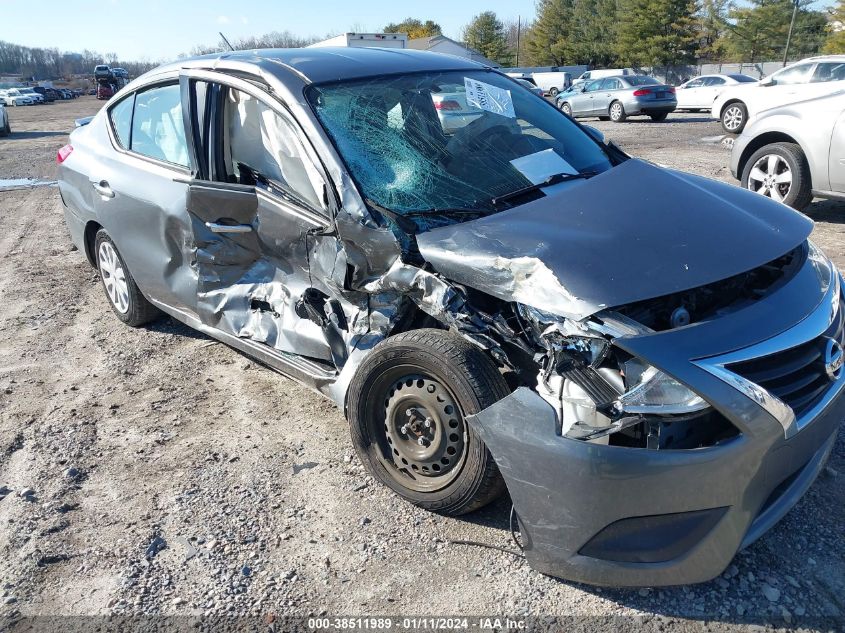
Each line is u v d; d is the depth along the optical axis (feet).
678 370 7.34
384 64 12.59
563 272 8.16
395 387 9.50
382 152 10.73
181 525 9.77
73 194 16.71
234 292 12.50
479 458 8.64
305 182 10.81
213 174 12.30
